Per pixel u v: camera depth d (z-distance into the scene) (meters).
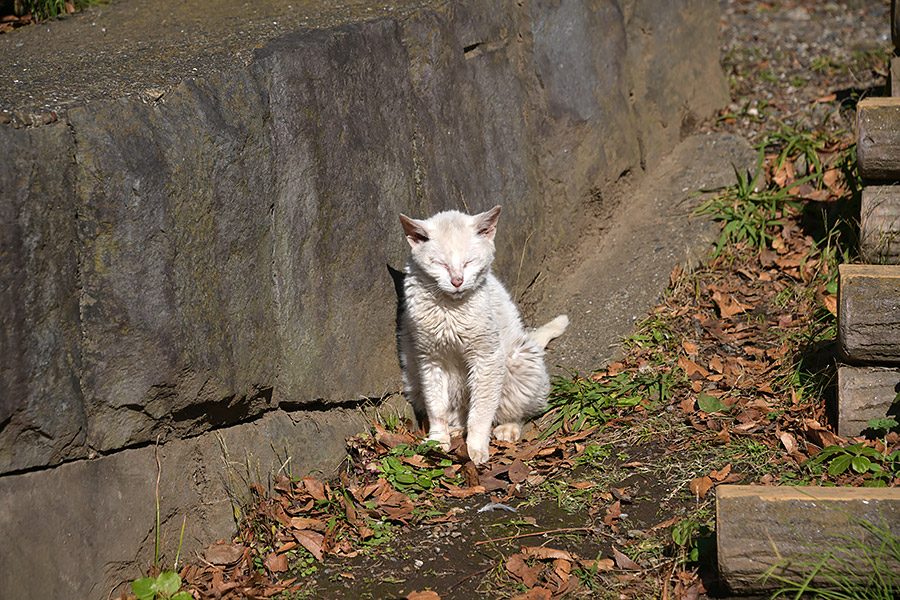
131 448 3.29
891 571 2.74
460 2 4.94
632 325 5.22
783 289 5.30
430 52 4.68
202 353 3.40
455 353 4.37
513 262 5.24
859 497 2.86
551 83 5.63
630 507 3.68
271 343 3.77
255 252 3.65
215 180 3.43
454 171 4.84
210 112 3.45
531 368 4.55
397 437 4.23
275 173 3.74
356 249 4.20
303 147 3.86
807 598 2.84
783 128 6.55
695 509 3.58
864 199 4.44
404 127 4.51
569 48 5.77
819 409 4.11
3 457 2.85
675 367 4.71
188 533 3.45
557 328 5.22
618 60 6.15
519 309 5.32
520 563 3.32
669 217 6.08
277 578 3.36
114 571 3.16
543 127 5.59
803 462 3.73
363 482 3.98
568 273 5.83
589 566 3.26
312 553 3.46
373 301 4.34
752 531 2.85
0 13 5.44
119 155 3.09
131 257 3.13
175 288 3.28
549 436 4.47
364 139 4.22
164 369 3.25
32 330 2.88
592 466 4.06
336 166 4.05
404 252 4.55
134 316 3.15
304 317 3.93
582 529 3.55
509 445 4.45
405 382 4.60
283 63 3.80
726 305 5.23
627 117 6.24
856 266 3.94
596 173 5.96
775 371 4.57
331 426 4.12
